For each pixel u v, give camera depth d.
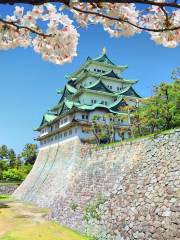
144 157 23.42
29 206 45.50
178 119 30.23
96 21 4.09
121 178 25.84
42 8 3.87
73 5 3.51
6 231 25.73
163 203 18.12
